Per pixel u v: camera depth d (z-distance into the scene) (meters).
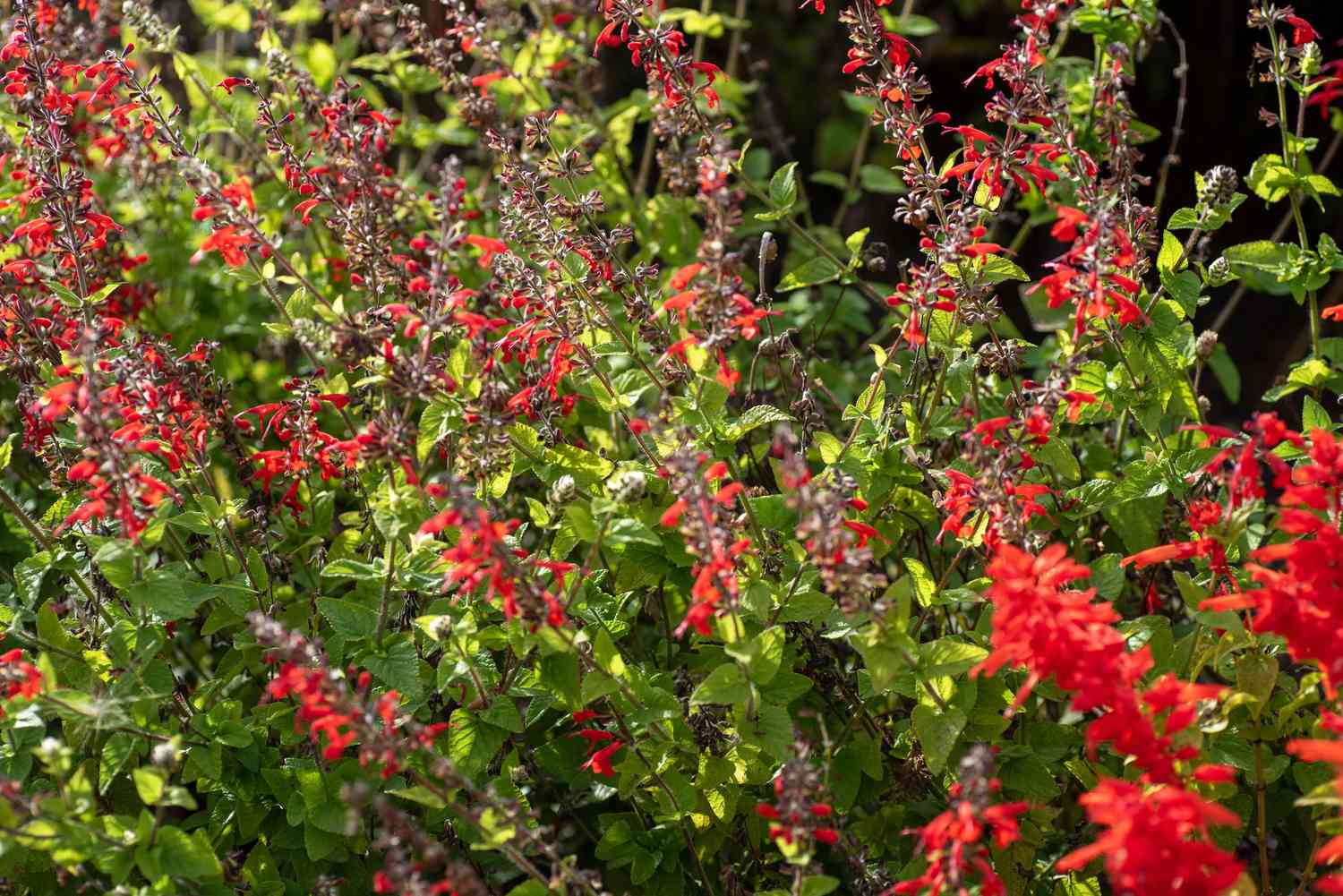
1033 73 3.12
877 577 2.24
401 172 4.36
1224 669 2.65
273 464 2.93
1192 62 7.95
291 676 2.19
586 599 2.76
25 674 2.36
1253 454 2.40
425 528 2.22
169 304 4.32
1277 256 3.33
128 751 2.54
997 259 2.99
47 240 3.02
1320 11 7.78
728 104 4.69
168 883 2.28
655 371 2.95
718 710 2.90
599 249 3.00
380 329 2.48
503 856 2.97
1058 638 2.09
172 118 3.10
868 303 4.90
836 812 2.89
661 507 2.98
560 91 4.54
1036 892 2.96
